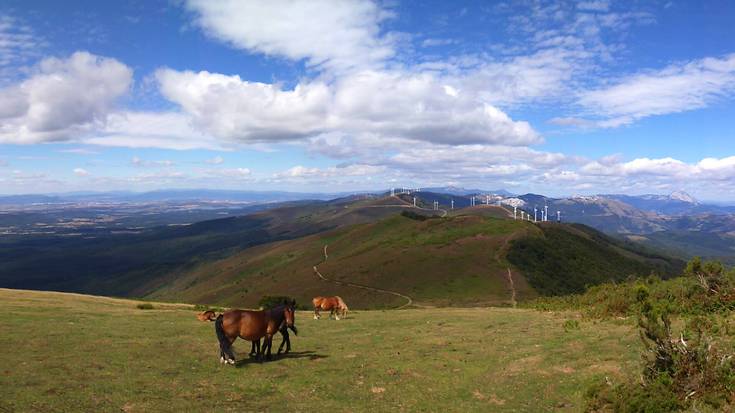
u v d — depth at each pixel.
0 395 11.70
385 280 117.00
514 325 23.34
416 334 21.92
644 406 10.31
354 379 14.39
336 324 26.47
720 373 10.59
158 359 16.17
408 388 13.57
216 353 17.48
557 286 107.38
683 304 20.05
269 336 16.81
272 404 12.06
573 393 12.37
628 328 18.81
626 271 136.62
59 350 16.86
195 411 11.29
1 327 20.66
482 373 14.81
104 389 12.55
